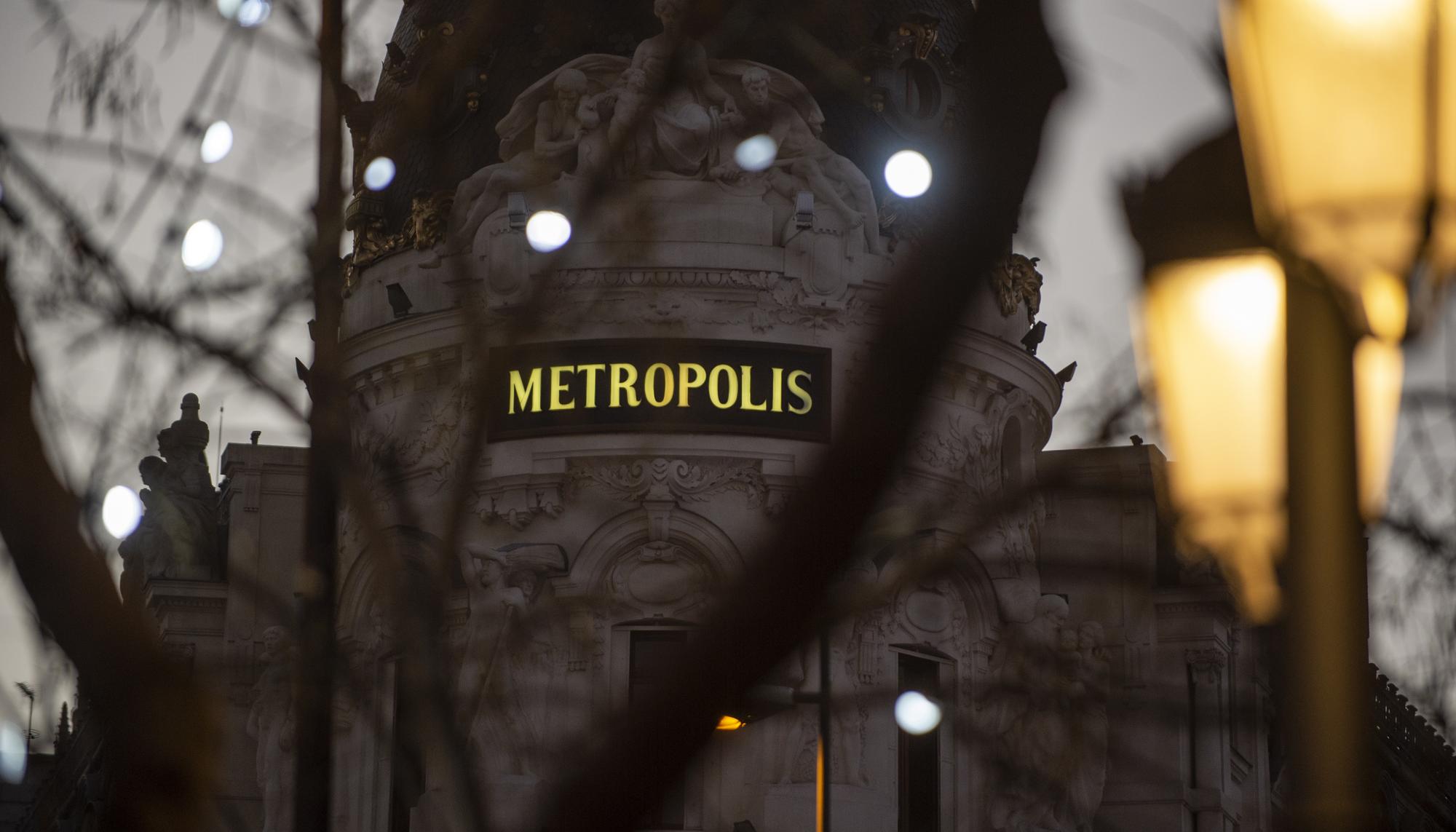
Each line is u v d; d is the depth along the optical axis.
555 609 19.92
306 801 16.33
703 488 68.31
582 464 68.56
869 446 10.08
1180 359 11.82
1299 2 11.01
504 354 15.95
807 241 69.69
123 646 11.59
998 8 10.24
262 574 81.81
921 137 75.50
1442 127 10.86
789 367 69.44
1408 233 10.89
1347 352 11.25
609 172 16.42
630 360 68.44
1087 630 66.31
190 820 11.52
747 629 10.41
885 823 67.81
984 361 72.00
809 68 71.62
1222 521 11.73
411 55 75.06
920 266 10.16
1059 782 18.94
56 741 12.86
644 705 10.80
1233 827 81.56
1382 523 13.60
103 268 14.11
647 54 69.25
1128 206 12.08
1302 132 11.00
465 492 15.78
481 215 70.56
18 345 11.89
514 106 70.75
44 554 11.55
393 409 71.81
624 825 10.80
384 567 15.82
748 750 67.44
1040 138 10.17
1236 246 11.76
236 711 77.88
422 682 15.59
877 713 68.25
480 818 15.08
